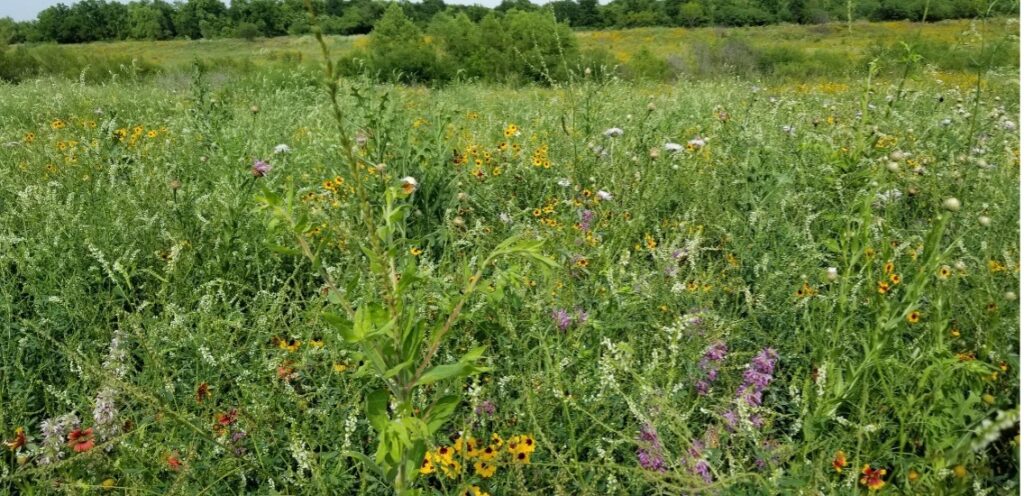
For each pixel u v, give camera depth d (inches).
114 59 738.8
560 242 133.7
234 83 405.7
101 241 137.2
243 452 93.5
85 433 89.8
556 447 94.4
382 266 66.5
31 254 137.3
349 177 171.0
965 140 192.5
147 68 732.7
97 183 160.7
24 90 404.5
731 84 339.6
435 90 340.8
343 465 92.7
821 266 136.3
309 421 96.5
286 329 111.3
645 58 611.5
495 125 262.4
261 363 102.4
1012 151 181.5
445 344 105.9
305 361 102.0
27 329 115.0
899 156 127.3
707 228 154.1
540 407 93.7
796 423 92.5
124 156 191.8
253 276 138.8
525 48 587.5
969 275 114.3
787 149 192.1
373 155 166.6
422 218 160.9
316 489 86.7
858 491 83.4
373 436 97.2
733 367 105.1
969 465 81.7
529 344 111.3
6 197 172.9
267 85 342.6
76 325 118.3
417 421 65.0
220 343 104.9
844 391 97.1
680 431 86.4
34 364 114.4
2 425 92.4
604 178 173.9
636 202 156.5
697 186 167.8
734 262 136.3
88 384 102.7
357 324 65.8
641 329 114.0
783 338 118.3
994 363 98.4
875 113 228.1
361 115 181.0
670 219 159.8
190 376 106.8
